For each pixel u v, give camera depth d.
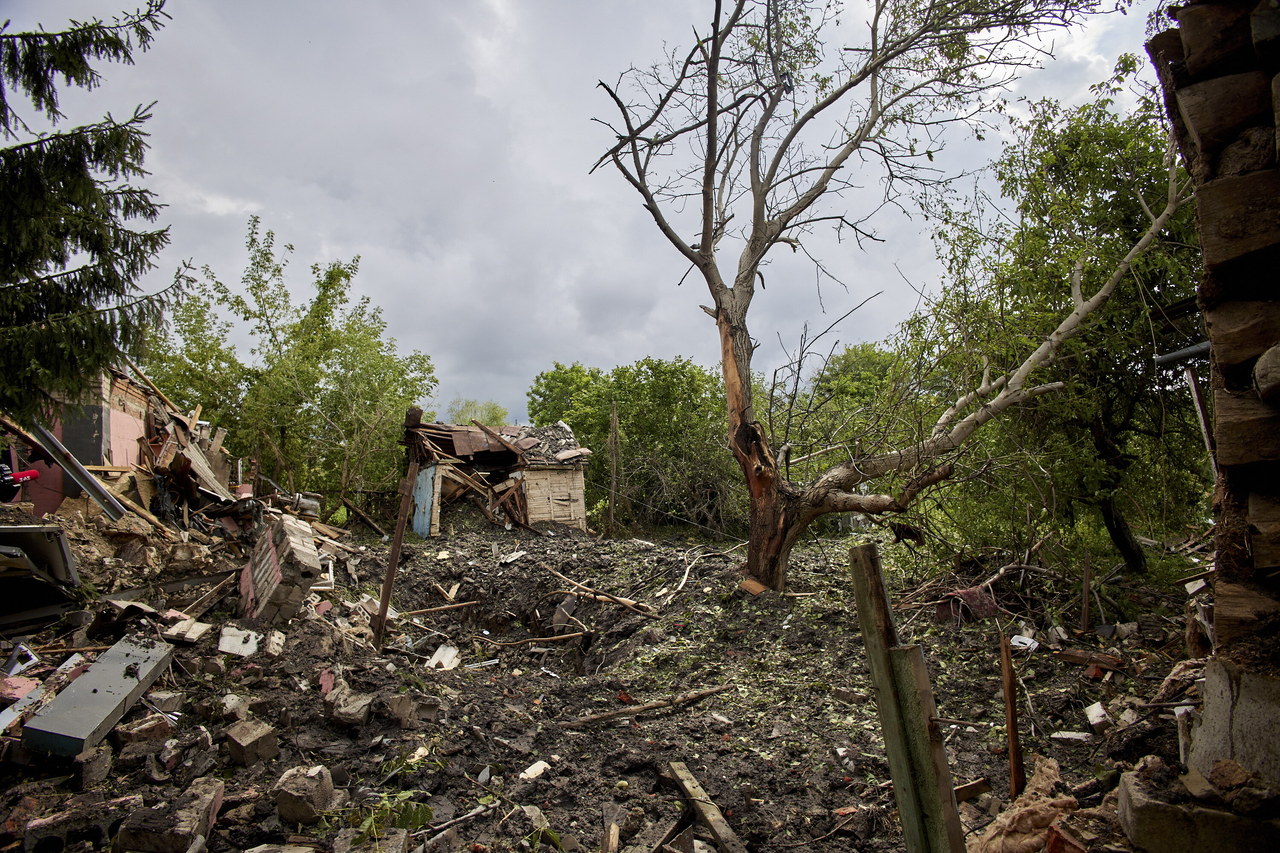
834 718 7.02
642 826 5.05
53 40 6.73
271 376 24.97
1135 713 5.55
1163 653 6.98
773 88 12.90
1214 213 2.76
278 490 17.42
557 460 23.22
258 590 8.20
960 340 10.03
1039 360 9.09
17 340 6.44
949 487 10.76
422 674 7.91
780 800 5.46
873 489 12.39
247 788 4.92
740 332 12.02
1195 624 4.61
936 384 10.73
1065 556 9.33
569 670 10.70
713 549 15.57
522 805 5.19
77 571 7.96
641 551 16.00
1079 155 9.65
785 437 11.73
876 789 5.55
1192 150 3.02
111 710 5.26
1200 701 3.89
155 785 4.86
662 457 26.17
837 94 12.01
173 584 8.62
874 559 2.87
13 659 6.10
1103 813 2.97
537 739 6.50
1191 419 9.49
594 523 25.69
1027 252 9.66
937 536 10.43
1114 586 8.84
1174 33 3.11
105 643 6.78
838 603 10.33
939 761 2.67
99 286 7.16
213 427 25.02
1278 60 2.68
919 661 2.74
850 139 12.83
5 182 6.45
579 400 32.88
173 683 6.22
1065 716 6.25
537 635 12.45
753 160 13.06
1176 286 9.03
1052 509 9.29
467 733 6.30
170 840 4.09
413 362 30.81
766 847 4.84
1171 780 2.72
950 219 10.22
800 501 11.03
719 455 25.06
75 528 8.98
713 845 4.88
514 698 7.84
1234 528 2.75
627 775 5.92
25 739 4.82
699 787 5.49
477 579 14.54
